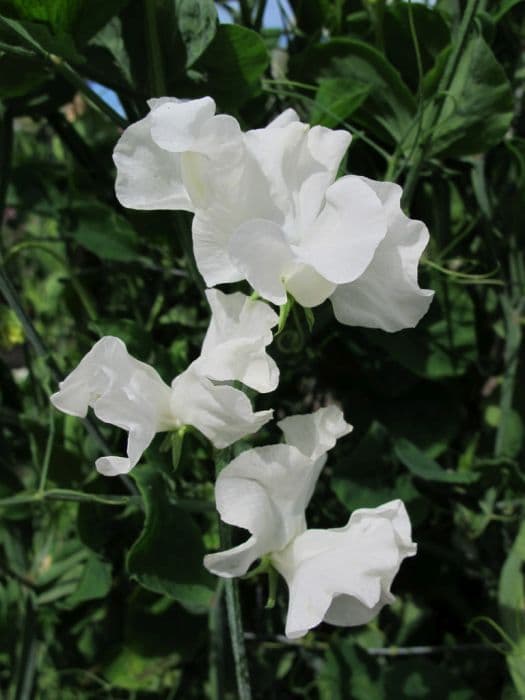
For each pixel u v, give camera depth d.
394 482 0.32
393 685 0.32
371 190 0.21
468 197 0.35
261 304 0.22
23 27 0.26
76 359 0.39
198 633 0.34
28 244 0.37
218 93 0.29
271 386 0.22
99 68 0.30
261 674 0.37
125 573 0.38
